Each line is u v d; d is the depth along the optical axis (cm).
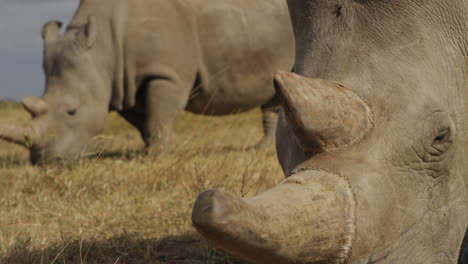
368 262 490
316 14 595
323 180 466
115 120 2741
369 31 559
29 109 1706
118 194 1291
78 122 1739
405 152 521
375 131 507
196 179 1315
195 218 385
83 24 1828
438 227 562
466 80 588
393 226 507
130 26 1778
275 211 420
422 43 558
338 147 494
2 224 1099
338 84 515
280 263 431
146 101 1775
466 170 596
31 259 883
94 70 1767
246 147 1948
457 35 580
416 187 539
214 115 1922
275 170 1451
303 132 482
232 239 398
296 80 473
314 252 441
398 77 537
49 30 1856
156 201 1211
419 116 532
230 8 1817
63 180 1421
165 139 1747
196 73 1820
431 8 572
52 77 1780
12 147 2178
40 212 1182
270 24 1836
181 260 912
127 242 968
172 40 1775
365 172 485
